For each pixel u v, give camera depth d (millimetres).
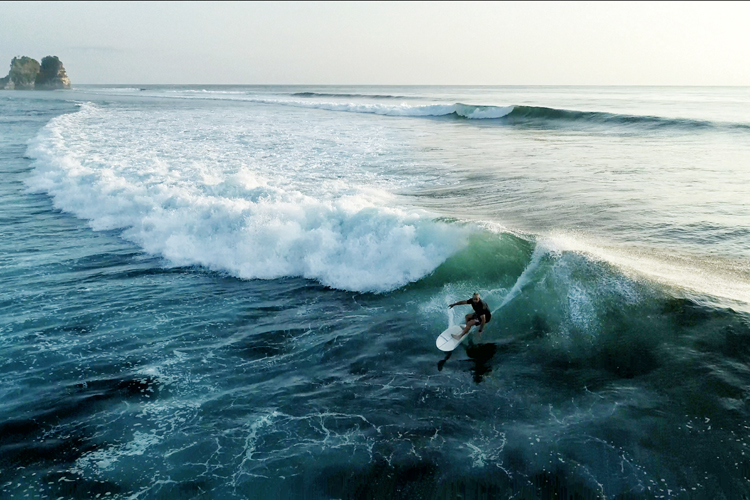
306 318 8992
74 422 6199
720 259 9688
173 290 10195
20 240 13078
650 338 7414
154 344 8125
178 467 5445
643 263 9453
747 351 6836
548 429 5957
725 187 15445
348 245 10867
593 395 6520
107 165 19547
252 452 5676
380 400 6641
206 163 20141
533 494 5059
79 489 5160
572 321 8062
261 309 9367
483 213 13359
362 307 9336
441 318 8742
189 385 7004
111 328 8625
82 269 11250
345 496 5102
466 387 6887
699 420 5898
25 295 9867
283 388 6934
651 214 12805
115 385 6980
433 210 13664
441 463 5477
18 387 6934
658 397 6352
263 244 11367
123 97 97062
